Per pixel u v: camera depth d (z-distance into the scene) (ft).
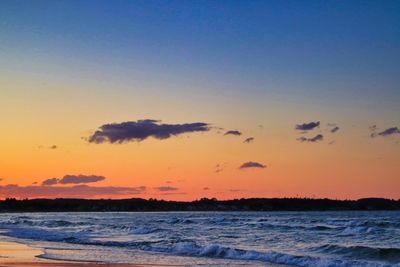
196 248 90.33
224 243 111.65
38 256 81.20
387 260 79.15
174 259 78.59
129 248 97.04
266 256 78.89
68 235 138.82
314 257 79.15
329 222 211.20
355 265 68.49
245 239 122.42
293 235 134.72
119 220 287.48
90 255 83.46
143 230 156.25
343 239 120.78
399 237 122.83
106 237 131.03
